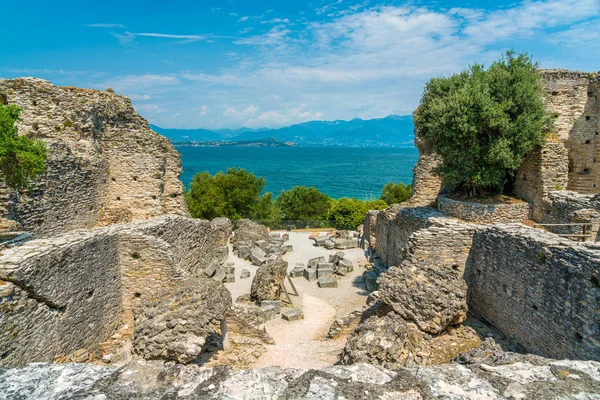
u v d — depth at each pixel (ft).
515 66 67.41
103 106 78.54
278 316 68.33
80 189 69.15
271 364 47.03
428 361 42.16
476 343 45.88
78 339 46.14
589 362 20.79
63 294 43.19
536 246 42.50
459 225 57.47
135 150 80.69
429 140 82.64
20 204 52.37
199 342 40.32
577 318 36.14
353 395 18.04
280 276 75.05
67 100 71.36
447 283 49.39
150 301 46.96
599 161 79.25
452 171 69.21
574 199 58.59
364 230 121.49
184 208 92.32
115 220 78.13
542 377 19.44
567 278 37.55
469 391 18.35
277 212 199.82
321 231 149.59
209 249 94.99
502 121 62.08
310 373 19.63
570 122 79.30
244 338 54.19
